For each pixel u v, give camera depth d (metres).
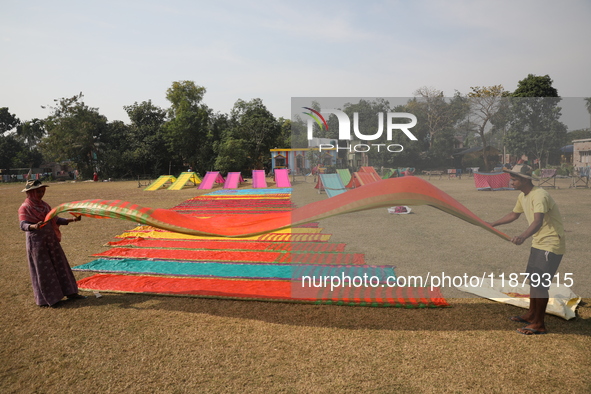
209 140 50.47
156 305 5.05
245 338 4.04
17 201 20.53
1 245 9.06
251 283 5.78
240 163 43.84
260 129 48.56
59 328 4.41
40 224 4.97
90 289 5.70
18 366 3.60
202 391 3.11
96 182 44.25
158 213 4.90
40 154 67.50
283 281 5.80
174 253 7.77
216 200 18.27
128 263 7.07
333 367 3.43
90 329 4.37
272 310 4.79
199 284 5.81
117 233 10.21
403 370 3.36
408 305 4.75
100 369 3.50
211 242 8.73
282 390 3.09
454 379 3.21
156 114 54.53
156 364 3.56
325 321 4.42
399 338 3.97
